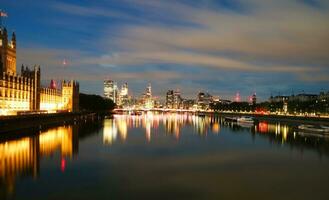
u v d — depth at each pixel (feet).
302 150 328.90
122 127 602.85
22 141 338.75
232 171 225.56
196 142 385.91
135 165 239.09
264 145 366.22
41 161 241.76
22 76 570.46
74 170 216.74
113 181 192.24
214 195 170.09
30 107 604.08
